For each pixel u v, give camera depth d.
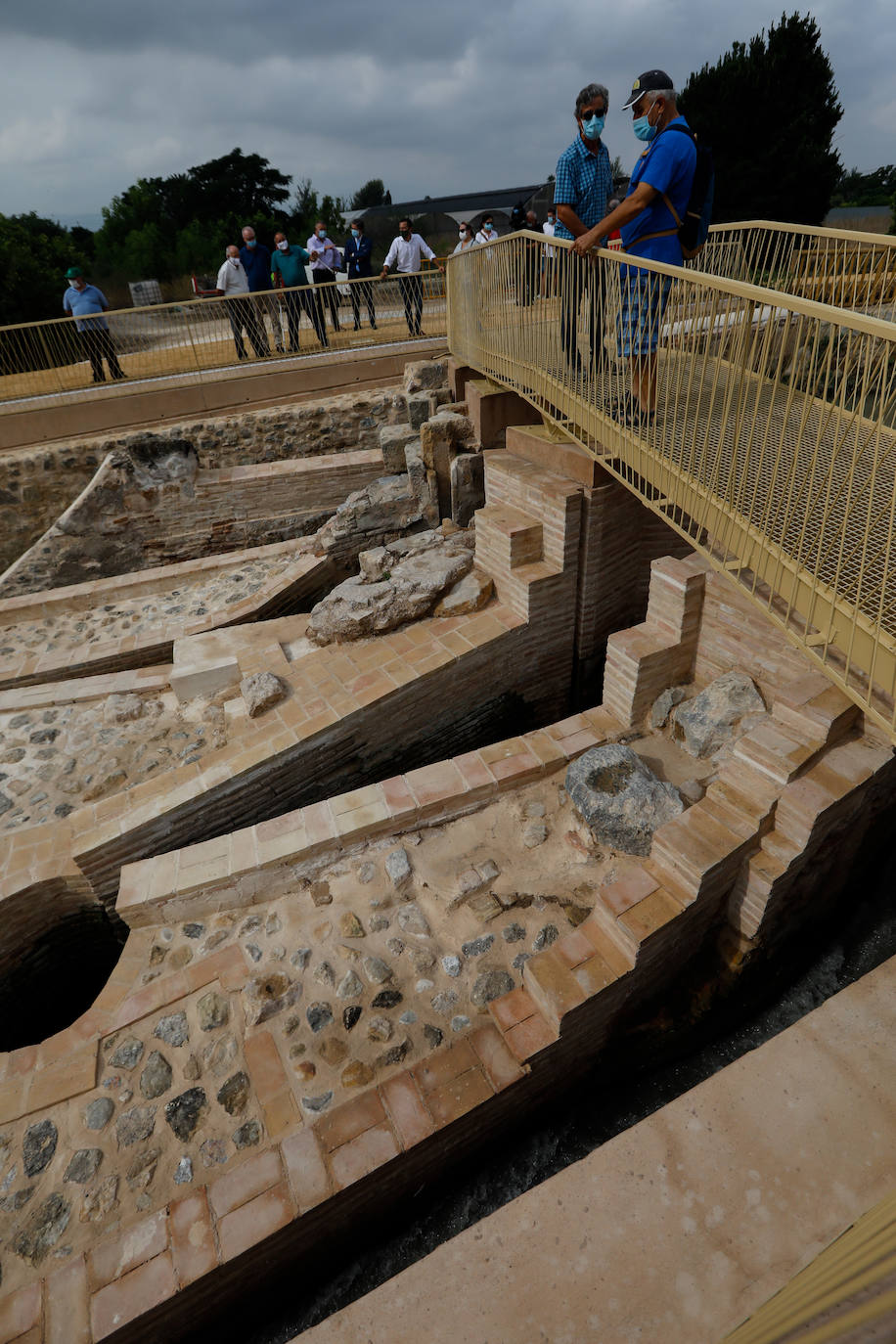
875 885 5.57
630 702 5.53
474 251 7.29
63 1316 3.16
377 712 6.08
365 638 6.77
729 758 4.86
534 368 6.13
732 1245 1.95
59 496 10.24
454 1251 2.01
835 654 3.51
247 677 6.54
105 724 6.61
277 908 4.86
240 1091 3.93
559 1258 1.96
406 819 5.09
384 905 4.75
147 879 4.84
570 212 4.89
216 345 10.93
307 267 12.02
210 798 5.57
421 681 6.20
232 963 4.55
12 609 8.58
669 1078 4.59
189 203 40.22
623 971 4.00
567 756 5.43
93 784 5.95
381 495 9.01
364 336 11.70
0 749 6.45
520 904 4.65
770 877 4.24
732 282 3.40
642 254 4.23
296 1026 4.20
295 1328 3.71
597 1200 2.08
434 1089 3.78
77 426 10.36
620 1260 1.95
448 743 6.84
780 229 5.57
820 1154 2.16
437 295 11.76
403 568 7.11
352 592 6.95
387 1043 4.07
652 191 3.92
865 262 5.59
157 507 9.78
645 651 5.34
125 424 10.58
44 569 9.52
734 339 3.59
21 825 5.72
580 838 4.92
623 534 6.61
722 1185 2.09
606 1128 4.37
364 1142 3.59
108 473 9.43
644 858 4.70
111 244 36.66
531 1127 4.34
